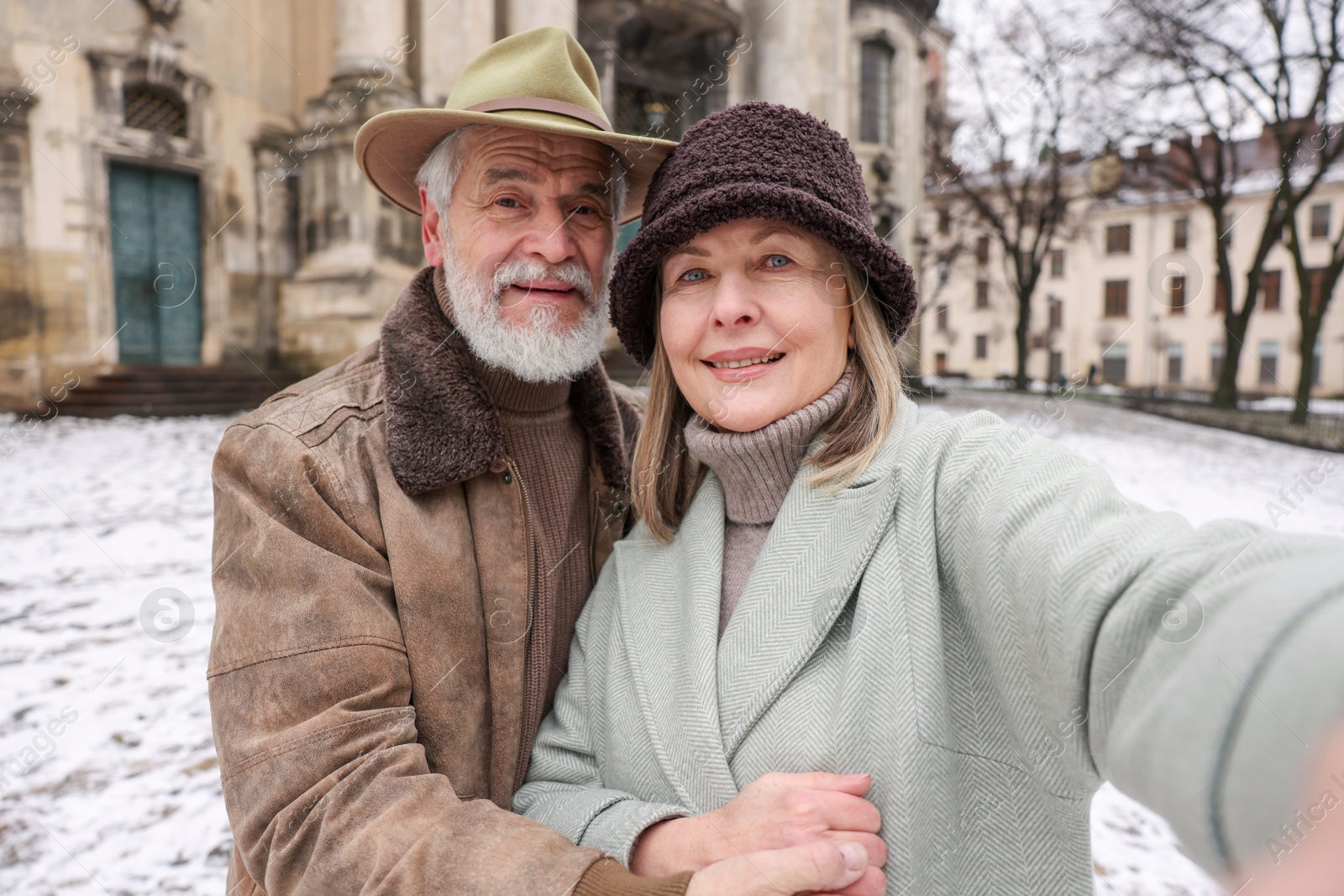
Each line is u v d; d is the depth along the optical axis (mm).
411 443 1093
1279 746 448
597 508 1412
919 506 910
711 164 986
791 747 923
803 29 12719
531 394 1286
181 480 6430
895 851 820
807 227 944
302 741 911
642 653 1082
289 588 986
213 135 11406
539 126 1161
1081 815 814
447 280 1255
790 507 1002
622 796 1015
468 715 1070
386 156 1396
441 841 838
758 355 985
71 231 10609
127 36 10672
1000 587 798
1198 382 15219
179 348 11391
